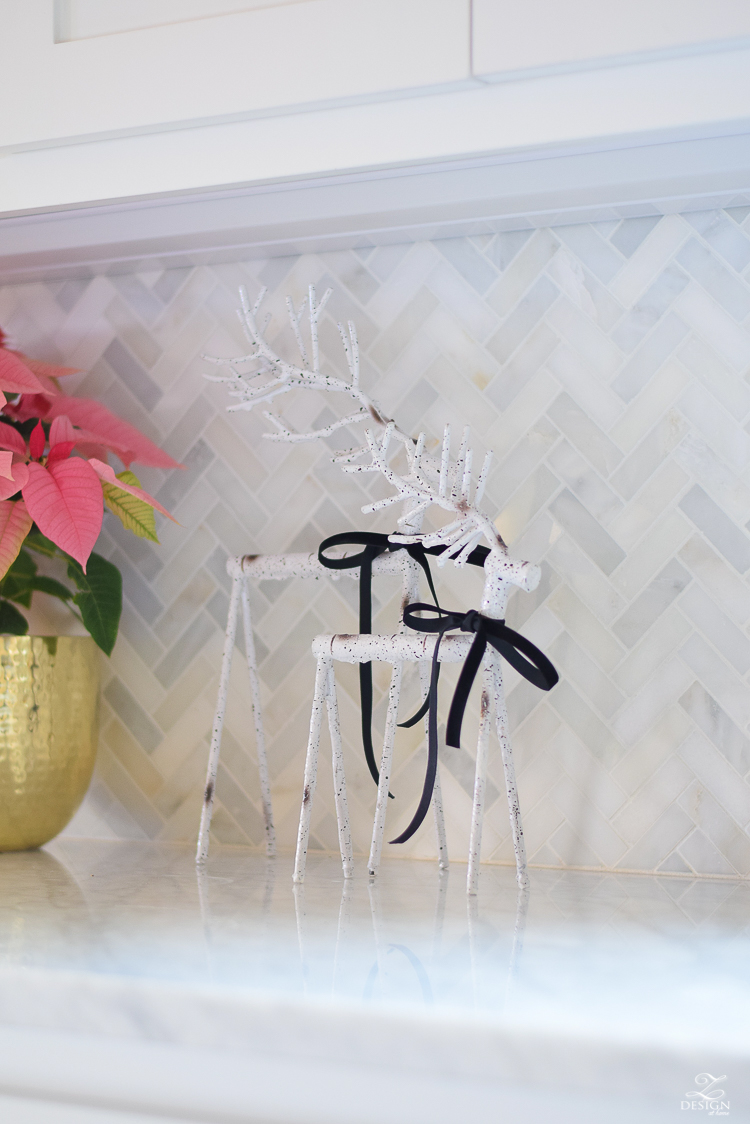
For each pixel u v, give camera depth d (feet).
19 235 3.80
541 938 2.35
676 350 3.61
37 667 3.71
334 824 3.90
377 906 2.75
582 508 3.68
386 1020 1.71
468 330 3.84
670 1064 1.57
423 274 3.91
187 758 4.15
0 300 4.51
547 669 2.81
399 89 2.79
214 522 4.17
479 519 2.94
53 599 4.42
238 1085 1.80
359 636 3.21
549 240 3.76
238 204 3.50
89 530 3.32
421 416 3.89
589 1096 1.60
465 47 2.73
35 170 3.22
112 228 3.68
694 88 2.64
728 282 3.56
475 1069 1.66
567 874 3.46
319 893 2.97
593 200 3.39
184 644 4.19
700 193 3.34
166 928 2.39
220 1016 1.80
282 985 1.84
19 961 2.01
